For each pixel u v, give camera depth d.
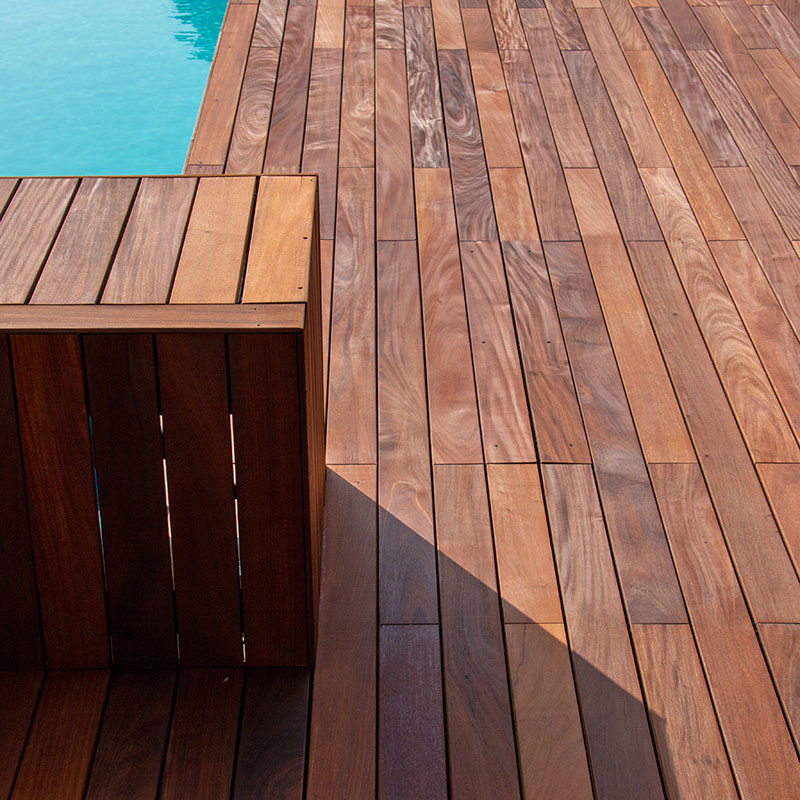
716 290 2.88
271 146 3.56
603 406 2.46
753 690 1.80
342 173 3.41
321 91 3.95
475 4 4.75
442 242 3.07
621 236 3.11
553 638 1.89
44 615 1.76
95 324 1.49
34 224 1.74
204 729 1.72
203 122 3.70
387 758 1.68
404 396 2.48
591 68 4.16
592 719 1.75
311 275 1.73
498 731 1.73
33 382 1.53
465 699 1.78
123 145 4.86
